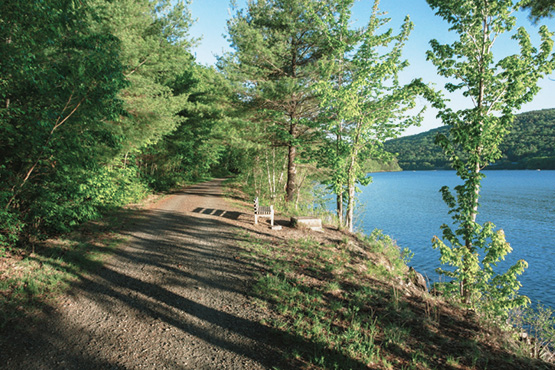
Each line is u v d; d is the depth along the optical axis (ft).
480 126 27.14
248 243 29.19
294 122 52.03
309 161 53.52
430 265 62.08
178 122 54.90
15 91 20.20
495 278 25.95
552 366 13.58
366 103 45.34
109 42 23.32
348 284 20.99
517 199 183.93
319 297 18.58
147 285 19.57
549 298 50.42
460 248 26.81
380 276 23.77
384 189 269.44
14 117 20.47
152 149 67.72
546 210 143.13
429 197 202.59
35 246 23.90
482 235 26.50
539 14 23.58
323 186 67.26
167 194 69.26
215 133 58.08
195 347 13.42
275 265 23.31
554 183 301.63
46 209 24.14
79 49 23.68
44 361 12.01
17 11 18.12
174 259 24.52
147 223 36.78
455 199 29.17
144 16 45.47
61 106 21.20
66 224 30.45
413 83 30.71
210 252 26.43
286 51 49.55
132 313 16.06
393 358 13.17
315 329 14.84
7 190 20.57
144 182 62.75
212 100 59.21
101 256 24.21
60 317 15.26
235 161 82.12
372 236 37.58
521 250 80.07
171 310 16.53
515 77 26.25
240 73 46.70
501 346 14.93
